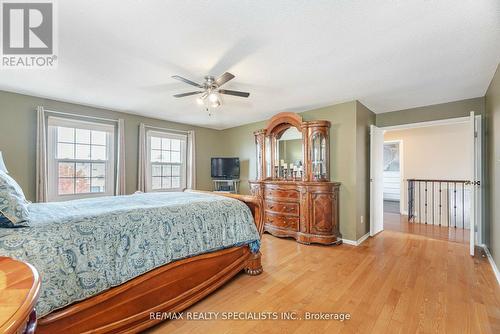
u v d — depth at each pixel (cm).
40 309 117
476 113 344
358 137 369
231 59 227
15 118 318
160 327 170
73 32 181
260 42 197
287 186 391
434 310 187
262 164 456
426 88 308
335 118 386
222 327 170
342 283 233
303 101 367
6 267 79
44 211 173
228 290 221
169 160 504
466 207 479
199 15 163
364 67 245
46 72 253
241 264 246
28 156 327
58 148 359
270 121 438
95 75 262
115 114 417
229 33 184
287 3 152
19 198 139
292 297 208
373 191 407
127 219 164
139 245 164
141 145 442
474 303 196
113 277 146
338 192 379
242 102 372
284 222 394
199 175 557
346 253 321
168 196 277
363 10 158
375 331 163
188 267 193
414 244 361
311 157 382
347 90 316
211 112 434
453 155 528
